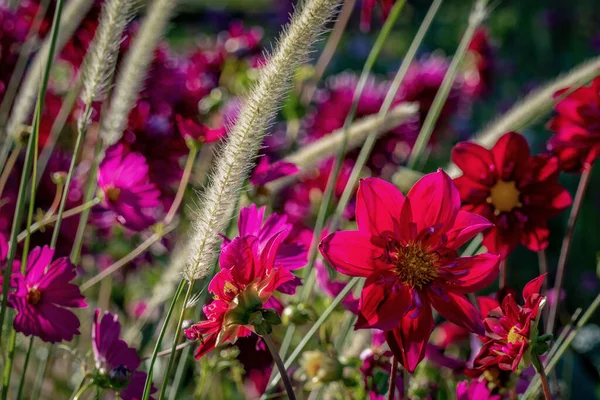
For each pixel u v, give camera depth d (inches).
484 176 51.5
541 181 51.5
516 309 46.3
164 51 64.6
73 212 53.0
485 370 50.0
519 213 51.5
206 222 44.7
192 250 44.9
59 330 48.2
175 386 53.1
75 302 48.6
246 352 54.4
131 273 66.1
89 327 63.6
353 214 65.5
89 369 49.6
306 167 55.5
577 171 53.9
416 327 45.5
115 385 48.4
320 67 67.2
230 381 61.8
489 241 51.8
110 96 63.5
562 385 59.2
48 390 61.9
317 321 52.9
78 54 64.5
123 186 53.1
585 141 53.2
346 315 58.2
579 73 53.0
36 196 62.6
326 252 45.4
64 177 54.6
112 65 49.8
